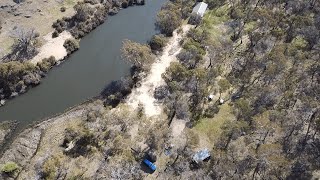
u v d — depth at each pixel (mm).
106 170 118750
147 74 152250
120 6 185000
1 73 142125
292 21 169750
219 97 142375
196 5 185500
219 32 172000
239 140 127062
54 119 134875
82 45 164875
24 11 170125
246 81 148125
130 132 129625
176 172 119562
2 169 117125
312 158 122438
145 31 174375
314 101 136375
